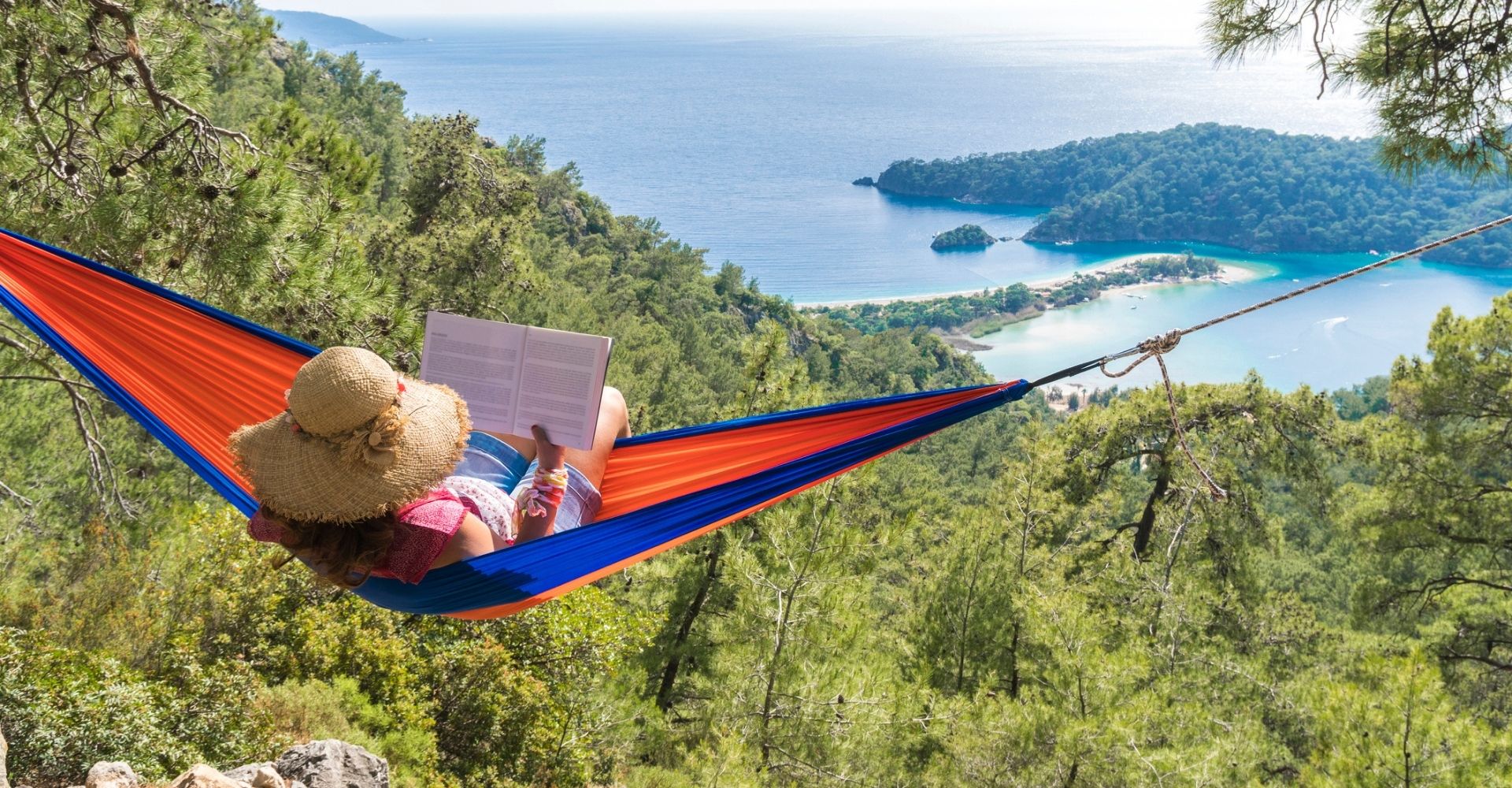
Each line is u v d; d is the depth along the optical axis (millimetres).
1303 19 6727
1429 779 8203
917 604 18078
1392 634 18266
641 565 15492
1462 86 6414
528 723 11242
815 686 12242
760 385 15664
